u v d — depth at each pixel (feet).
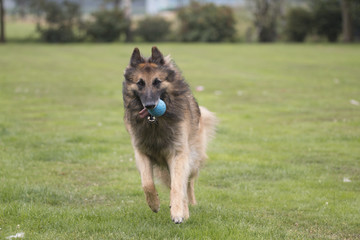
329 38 159.74
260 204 19.99
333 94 50.85
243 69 78.02
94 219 17.06
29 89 55.67
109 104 46.78
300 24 159.63
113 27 160.86
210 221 16.97
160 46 139.95
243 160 26.81
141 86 17.07
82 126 35.86
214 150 29.17
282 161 26.84
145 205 19.26
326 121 37.45
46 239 14.99
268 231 16.15
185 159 17.72
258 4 162.50
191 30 165.78
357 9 147.33
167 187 19.75
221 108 43.75
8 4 343.67
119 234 15.61
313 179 23.56
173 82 17.63
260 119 38.58
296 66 81.15
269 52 113.91
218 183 23.34
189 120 18.53
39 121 37.47
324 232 16.67
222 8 166.09
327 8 155.74
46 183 22.04
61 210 17.80
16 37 173.06
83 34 165.27
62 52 116.47
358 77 64.95
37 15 163.63
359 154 27.78
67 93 53.52
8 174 23.18
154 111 16.65
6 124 35.27
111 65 86.79
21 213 17.17
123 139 31.86
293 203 20.03
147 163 17.89
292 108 42.96
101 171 24.73
